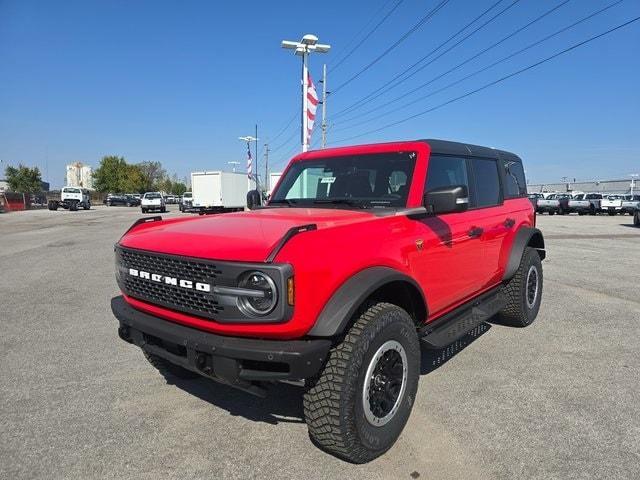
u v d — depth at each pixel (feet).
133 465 9.78
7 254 42.91
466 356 15.81
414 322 11.79
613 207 129.29
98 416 11.88
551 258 38.60
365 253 9.92
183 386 13.65
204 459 9.97
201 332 9.48
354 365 9.16
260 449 10.34
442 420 11.49
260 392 9.20
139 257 10.80
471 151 15.97
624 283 28.02
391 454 10.11
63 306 23.18
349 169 13.99
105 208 196.13
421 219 12.15
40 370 14.92
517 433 10.86
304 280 8.70
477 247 14.79
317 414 9.27
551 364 15.08
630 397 12.67
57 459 10.00
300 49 70.74
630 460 9.77
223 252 9.14
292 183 15.31
